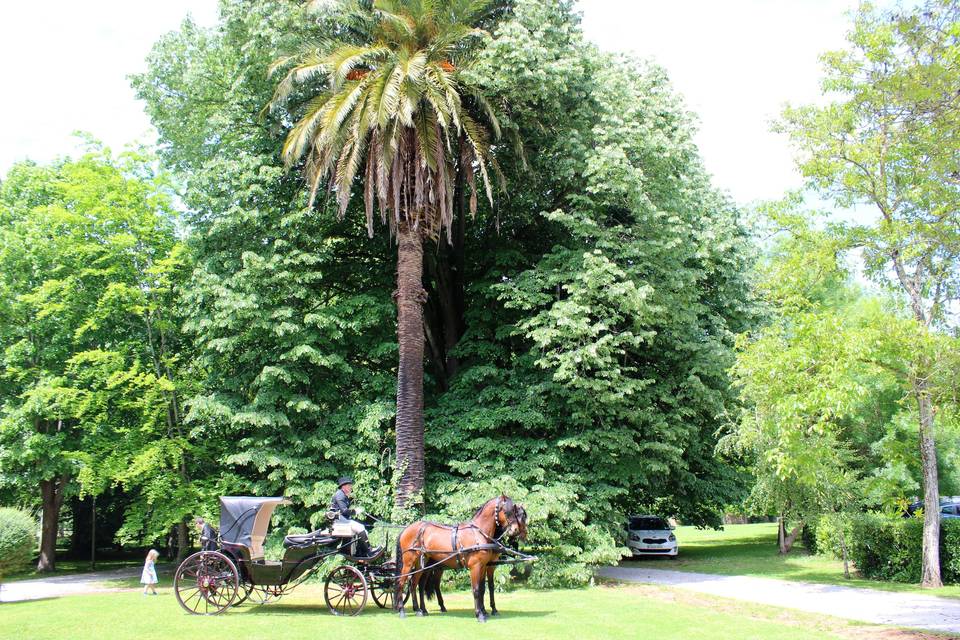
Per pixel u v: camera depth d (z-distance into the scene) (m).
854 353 17.00
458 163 22.75
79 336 26.53
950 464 28.66
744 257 27.94
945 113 15.33
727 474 28.77
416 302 20.86
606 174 21.22
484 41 21.02
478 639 11.58
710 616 14.40
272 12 22.44
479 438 22.23
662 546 30.36
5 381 30.73
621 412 22.19
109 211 26.30
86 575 30.16
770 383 18.38
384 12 19.69
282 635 11.84
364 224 26.05
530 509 19.42
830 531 23.94
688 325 24.64
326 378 23.58
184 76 26.52
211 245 23.86
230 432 24.47
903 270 19.06
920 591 17.92
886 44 18.03
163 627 12.71
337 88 19.45
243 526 15.00
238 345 22.72
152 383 24.66
